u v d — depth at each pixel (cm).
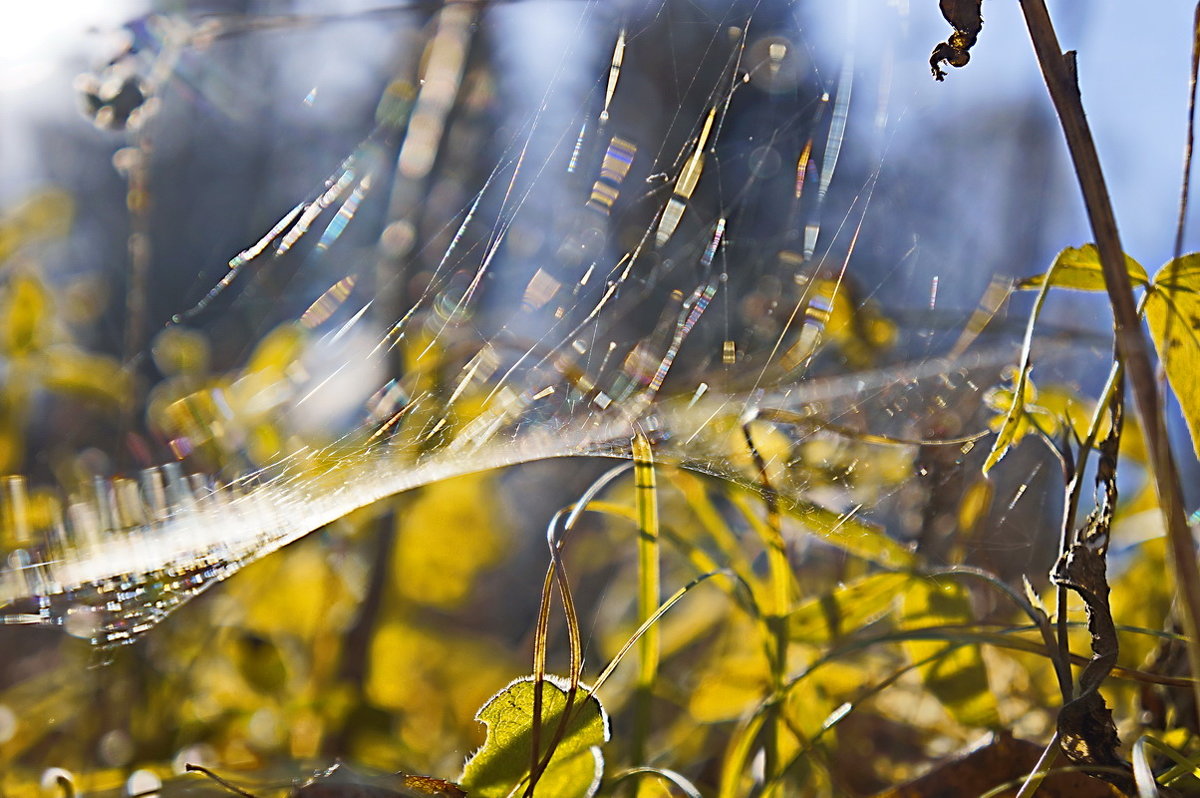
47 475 88
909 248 94
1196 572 51
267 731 72
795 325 85
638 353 91
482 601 101
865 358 82
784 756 63
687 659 79
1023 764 61
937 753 66
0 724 72
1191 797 58
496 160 94
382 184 112
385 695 77
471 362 81
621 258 88
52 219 97
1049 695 67
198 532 72
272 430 86
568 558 104
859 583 64
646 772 58
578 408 79
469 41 93
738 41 78
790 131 83
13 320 83
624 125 83
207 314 122
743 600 65
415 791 56
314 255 116
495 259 95
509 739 58
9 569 72
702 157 83
